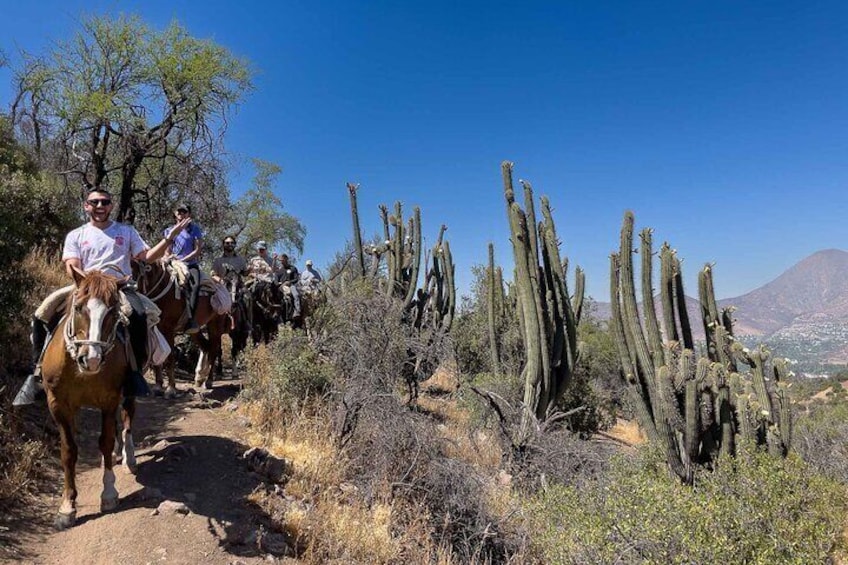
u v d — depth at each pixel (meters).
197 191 20.30
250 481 6.11
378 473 6.86
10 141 13.58
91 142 19.42
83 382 4.57
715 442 8.27
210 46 19.38
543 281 11.05
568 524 6.09
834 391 34.22
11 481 4.93
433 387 15.13
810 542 6.25
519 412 10.03
